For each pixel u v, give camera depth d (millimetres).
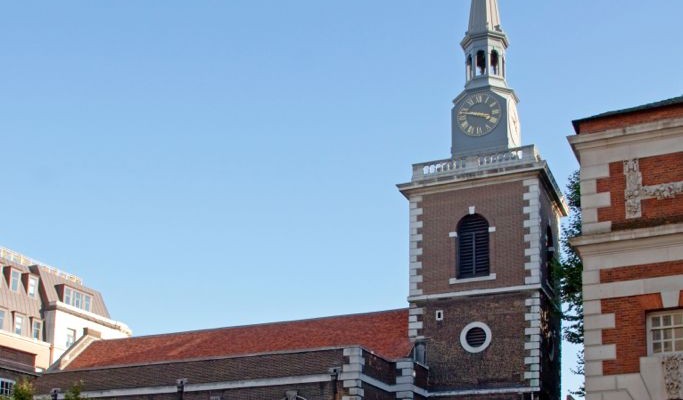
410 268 55125
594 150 34062
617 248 32719
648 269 32094
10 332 83188
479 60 58688
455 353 52406
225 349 56281
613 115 34094
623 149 33625
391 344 53562
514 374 50750
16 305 85250
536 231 52719
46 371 56375
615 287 32406
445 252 54562
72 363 59750
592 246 33000
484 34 58812
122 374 53344
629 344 31719
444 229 55000
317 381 47500
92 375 54375
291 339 55844
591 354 32125
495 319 52125
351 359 47062
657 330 31734
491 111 56938
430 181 55656
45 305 88062
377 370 48906
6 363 56219
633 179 33188
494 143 56219
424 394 51719
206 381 50531
